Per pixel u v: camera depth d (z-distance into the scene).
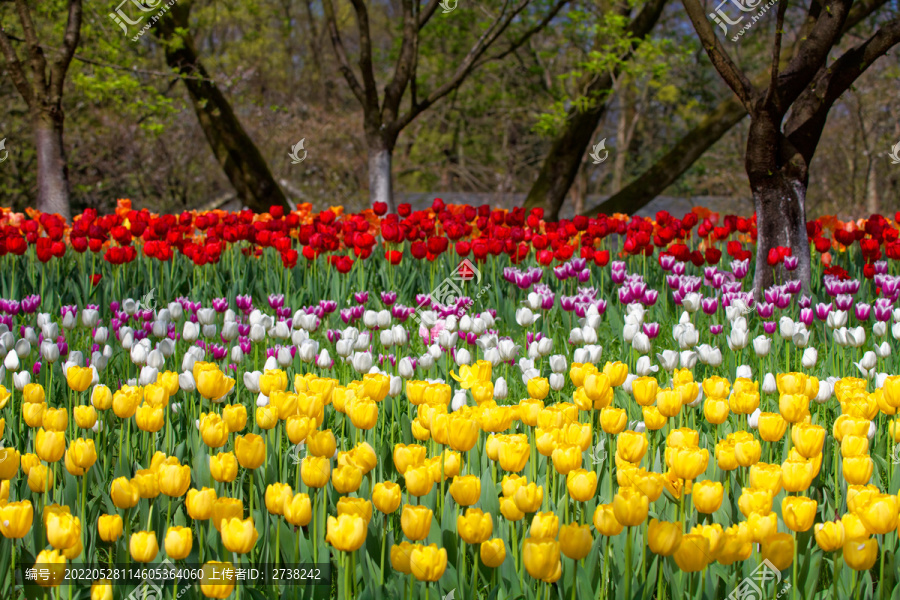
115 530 2.08
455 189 33.03
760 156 6.35
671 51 15.95
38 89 11.10
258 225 7.65
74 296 6.62
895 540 2.46
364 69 14.29
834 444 3.23
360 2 14.08
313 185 22.77
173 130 20.56
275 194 16.88
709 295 6.35
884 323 4.36
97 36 14.12
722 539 2.04
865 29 17.14
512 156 25.66
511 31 18.56
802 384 2.95
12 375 3.72
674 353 3.68
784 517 2.13
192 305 5.00
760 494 2.17
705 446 3.28
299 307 6.46
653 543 1.99
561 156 17.00
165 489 2.29
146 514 2.66
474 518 2.05
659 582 2.14
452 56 21.84
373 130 14.44
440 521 2.63
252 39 24.05
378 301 6.29
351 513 2.11
